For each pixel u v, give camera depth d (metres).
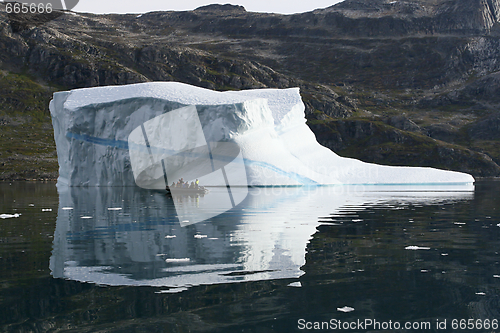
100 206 22.23
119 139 38.19
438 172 48.53
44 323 6.19
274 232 13.45
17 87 118.81
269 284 7.88
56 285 7.81
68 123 38.94
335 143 108.31
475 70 187.12
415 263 9.43
